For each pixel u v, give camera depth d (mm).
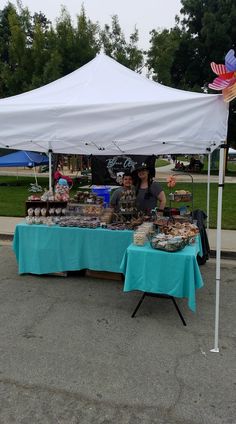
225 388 2904
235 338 3701
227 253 6738
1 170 28062
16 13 19016
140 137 3580
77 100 4047
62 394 2824
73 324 3982
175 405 2707
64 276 5414
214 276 5625
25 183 18250
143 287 3949
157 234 4184
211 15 23344
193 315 4234
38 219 5344
